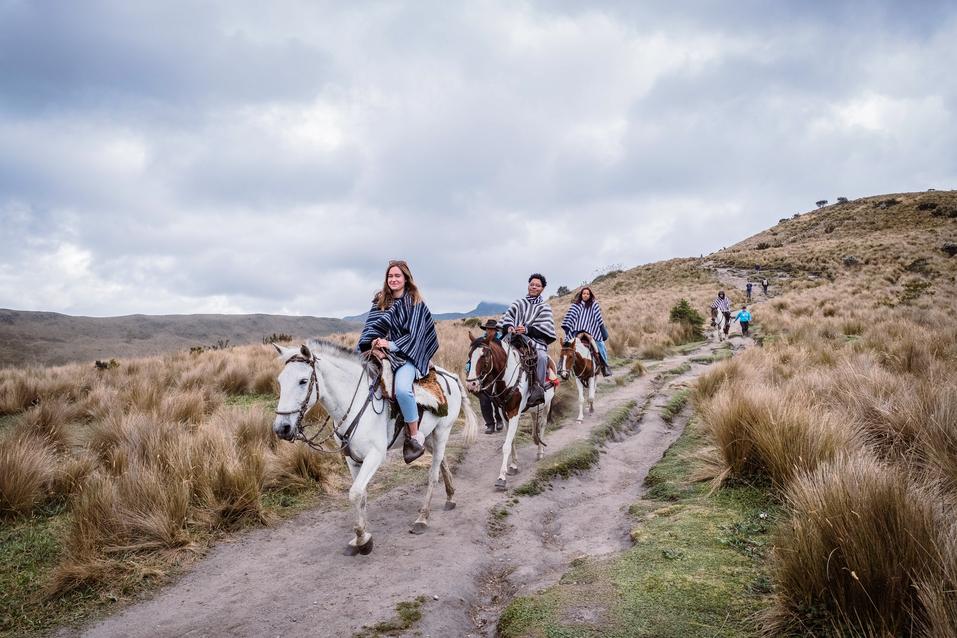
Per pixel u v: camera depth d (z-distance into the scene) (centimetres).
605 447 829
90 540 452
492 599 411
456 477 707
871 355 1023
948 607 250
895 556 286
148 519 487
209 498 539
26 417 824
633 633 313
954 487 440
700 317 2511
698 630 310
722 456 587
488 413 687
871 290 3069
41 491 575
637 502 569
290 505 598
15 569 445
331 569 445
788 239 8344
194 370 1238
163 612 385
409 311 489
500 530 536
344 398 433
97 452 684
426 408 494
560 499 629
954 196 7556
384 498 623
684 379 1345
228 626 362
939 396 582
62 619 378
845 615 276
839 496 326
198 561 468
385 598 391
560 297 6775
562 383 1197
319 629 354
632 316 3012
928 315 1667
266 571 446
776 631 300
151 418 767
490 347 626
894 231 6581
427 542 496
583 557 445
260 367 1348
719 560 393
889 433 570
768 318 2455
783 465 510
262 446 712
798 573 313
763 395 639
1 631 363
